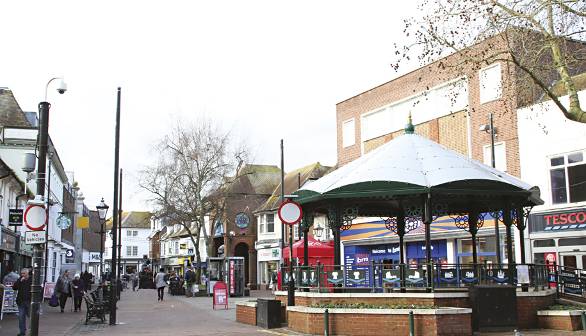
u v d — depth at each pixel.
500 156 28.97
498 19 15.34
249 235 61.78
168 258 89.31
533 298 16.52
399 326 14.80
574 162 25.66
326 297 16.84
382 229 35.66
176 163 47.09
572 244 25.25
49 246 43.03
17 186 31.59
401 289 16.42
